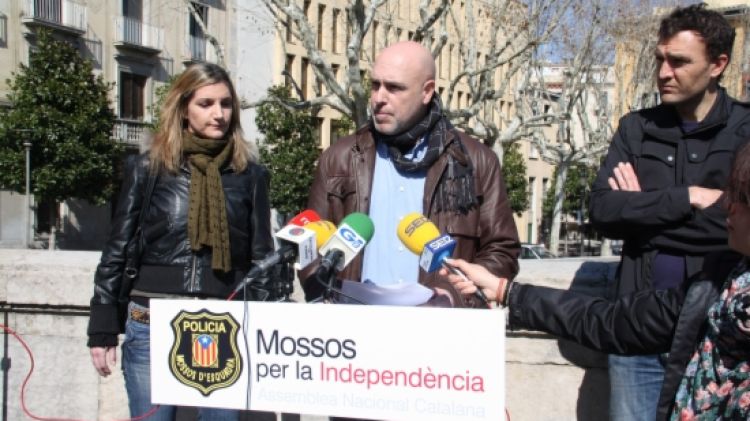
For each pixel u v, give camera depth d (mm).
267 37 31500
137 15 29750
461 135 2947
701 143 2662
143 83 30281
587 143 25609
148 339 2984
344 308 2338
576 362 3564
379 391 2326
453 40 25688
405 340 2291
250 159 3156
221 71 3086
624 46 22547
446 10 12523
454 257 2809
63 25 26703
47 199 24172
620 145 2852
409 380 2295
